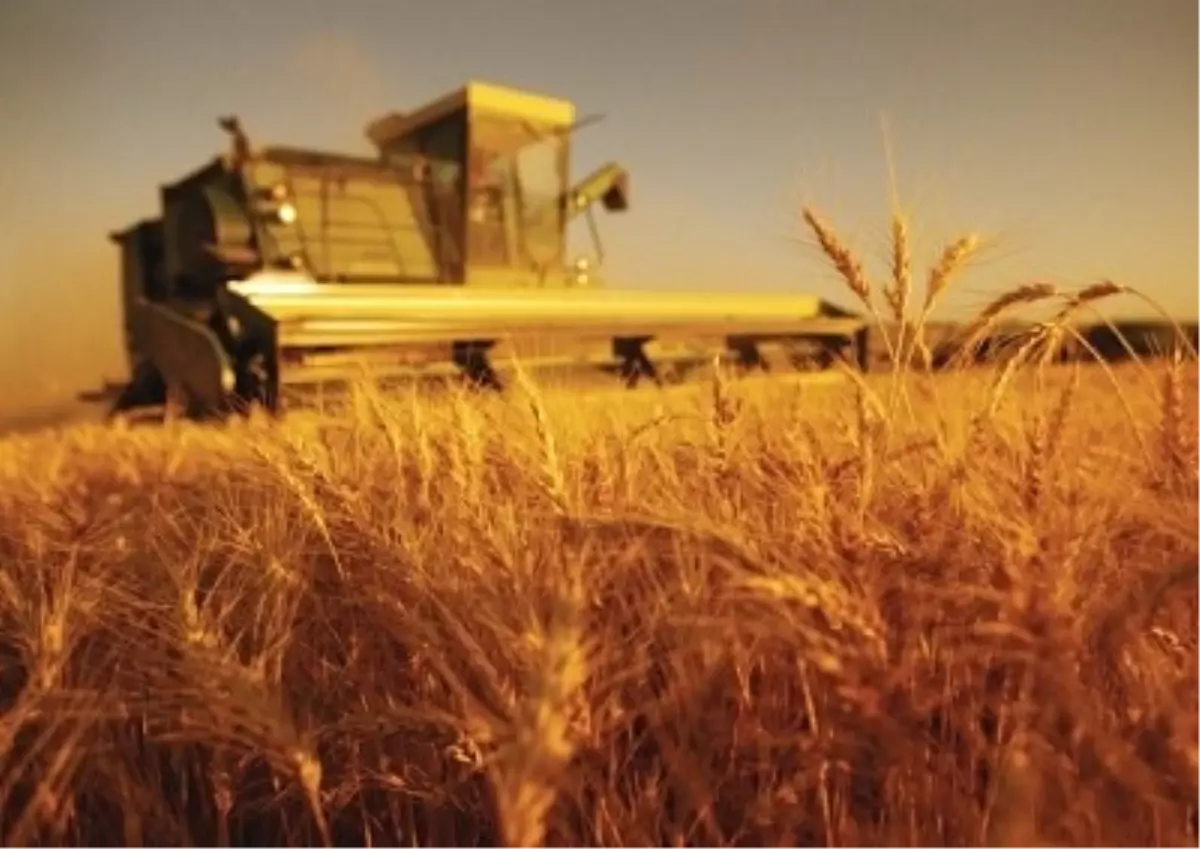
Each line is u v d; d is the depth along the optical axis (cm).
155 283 1591
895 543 141
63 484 352
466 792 162
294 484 212
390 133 1516
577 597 99
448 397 265
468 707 134
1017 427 167
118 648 191
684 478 205
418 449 233
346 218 1348
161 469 366
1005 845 83
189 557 228
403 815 171
